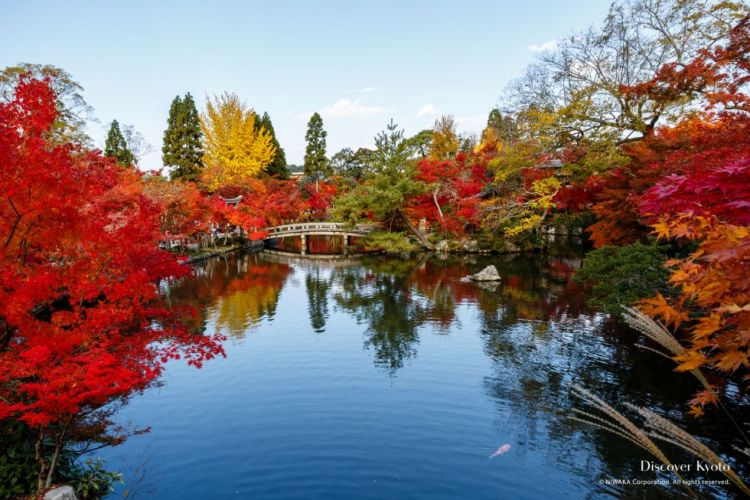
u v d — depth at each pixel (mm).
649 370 11242
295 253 36969
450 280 24328
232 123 47125
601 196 17984
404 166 34438
